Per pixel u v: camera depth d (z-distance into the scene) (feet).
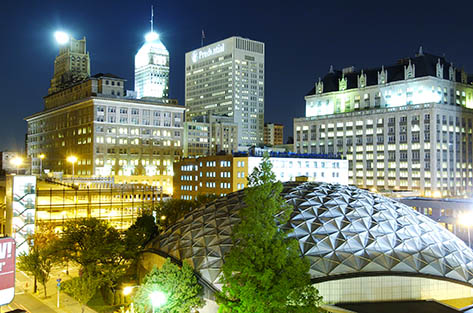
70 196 329.72
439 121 613.11
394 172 645.51
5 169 599.16
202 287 172.24
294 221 183.73
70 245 221.66
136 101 641.81
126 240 229.04
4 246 86.02
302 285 133.08
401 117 641.40
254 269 133.69
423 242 185.16
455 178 629.92
